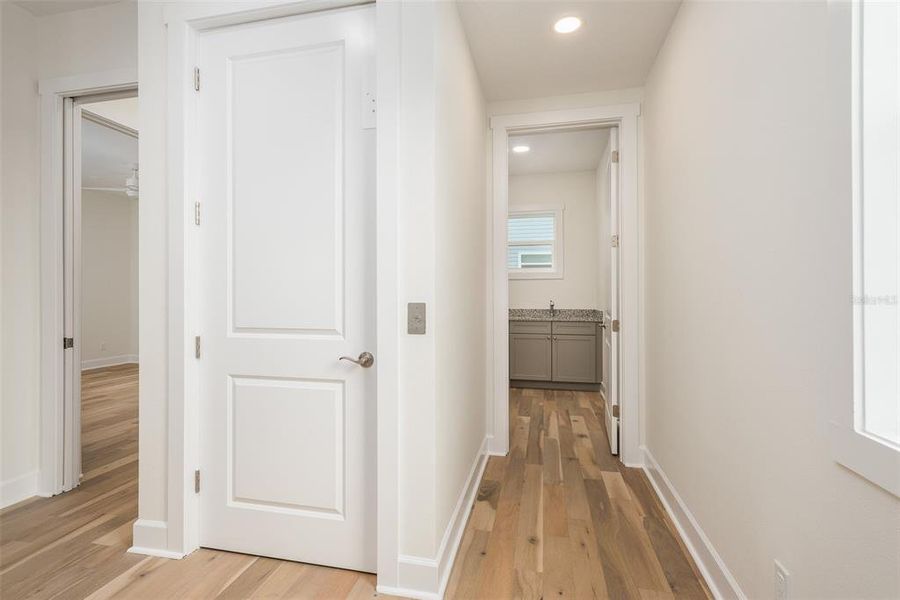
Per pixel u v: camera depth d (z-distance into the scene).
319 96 1.69
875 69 0.86
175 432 1.76
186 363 1.75
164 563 1.71
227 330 1.78
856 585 0.88
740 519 1.39
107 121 2.96
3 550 1.81
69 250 2.46
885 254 0.86
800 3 1.06
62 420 2.41
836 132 0.91
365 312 1.66
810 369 1.02
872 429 0.86
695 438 1.81
